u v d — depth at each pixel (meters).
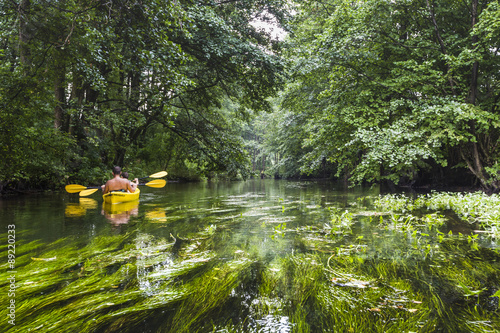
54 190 9.77
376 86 8.06
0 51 5.66
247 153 11.36
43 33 5.52
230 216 4.72
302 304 1.55
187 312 1.46
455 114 6.13
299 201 7.34
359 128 7.12
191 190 12.39
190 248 2.70
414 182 11.58
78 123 9.78
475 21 7.16
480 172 7.17
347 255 2.46
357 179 7.23
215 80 11.06
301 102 13.68
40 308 1.49
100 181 11.19
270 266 2.18
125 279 1.91
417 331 1.26
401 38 9.01
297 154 23.36
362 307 1.51
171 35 7.45
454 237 3.12
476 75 6.82
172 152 17.11
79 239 3.05
